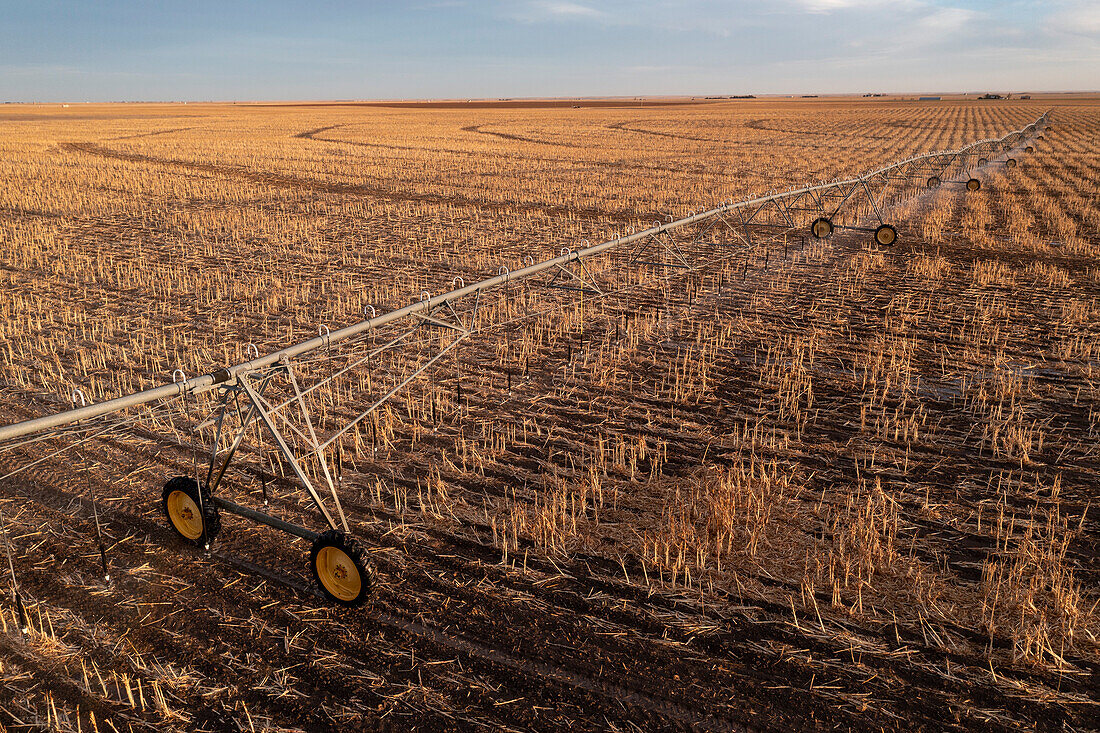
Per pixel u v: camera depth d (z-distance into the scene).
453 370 10.90
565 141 58.84
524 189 31.48
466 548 6.43
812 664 5.07
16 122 87.69
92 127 76.44
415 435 8.62
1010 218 23.69
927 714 4.66
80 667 5.08
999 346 11.67
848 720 4.62
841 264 17.78
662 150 50.62
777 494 7.24
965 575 5.98
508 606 5.67
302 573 6.13
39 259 18.34
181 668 5.08
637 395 9.88
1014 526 6.66
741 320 13.18
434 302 9.43
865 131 71.75
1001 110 120.56
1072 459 7.95
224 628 5.46
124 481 7.53
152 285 16.03
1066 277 15.89
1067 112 107.69
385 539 6.55
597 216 25.39
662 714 4.66
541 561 6.22
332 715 4.68
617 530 6.65
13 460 7.90
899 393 9.84
